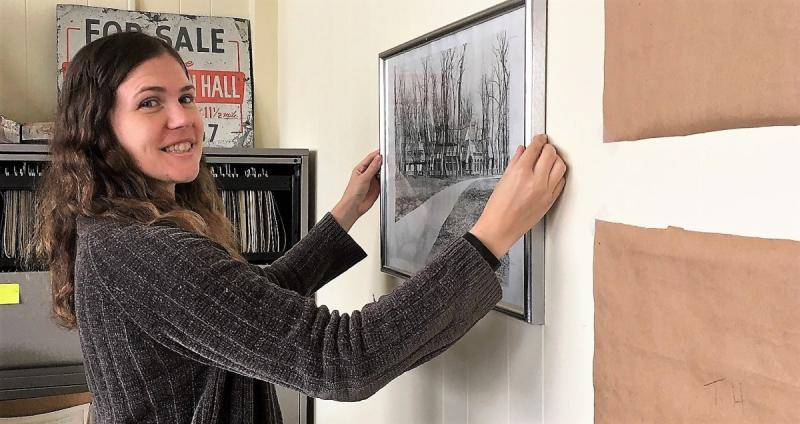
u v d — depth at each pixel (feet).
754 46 2.46
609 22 3.14
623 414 3.09
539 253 3.68
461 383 4.54
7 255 6.93
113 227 3.48
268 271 4.67
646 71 2.93
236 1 9.03
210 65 8.73
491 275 3.39
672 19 2.80
